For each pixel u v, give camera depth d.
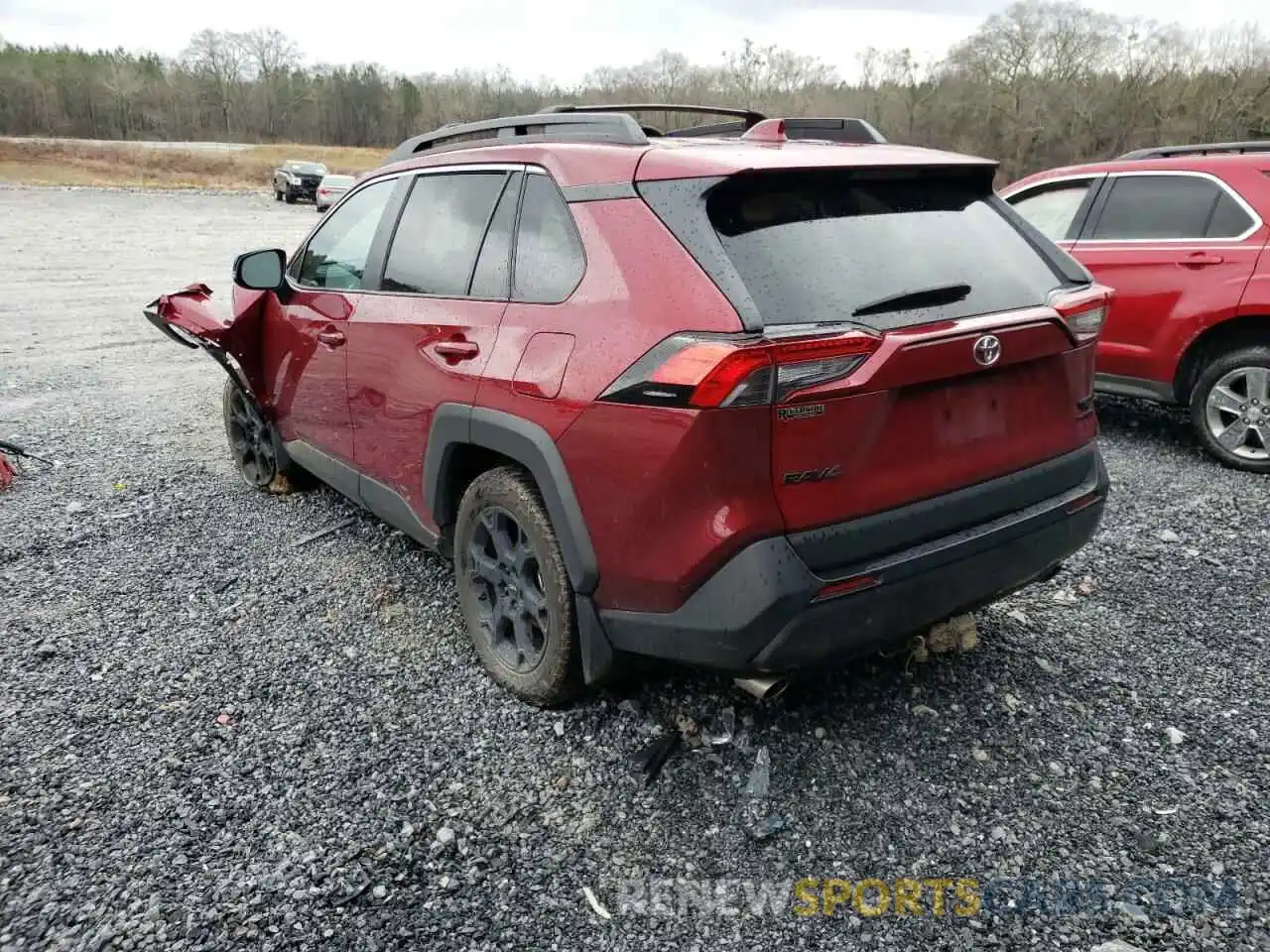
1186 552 4.30
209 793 2.69
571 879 2.39
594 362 2.54
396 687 3.24
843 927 2.25
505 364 2.85
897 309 2.44
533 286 2.89
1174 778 2.75
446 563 4.23
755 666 2.39
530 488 2.90
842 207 2.64
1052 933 2.22
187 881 2.37
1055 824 2.57
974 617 3.68
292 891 2.34
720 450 2.26
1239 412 5.45
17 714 3.06
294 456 4.63
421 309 3.36
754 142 2.99
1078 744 2.91
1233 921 2.24
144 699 3.16
